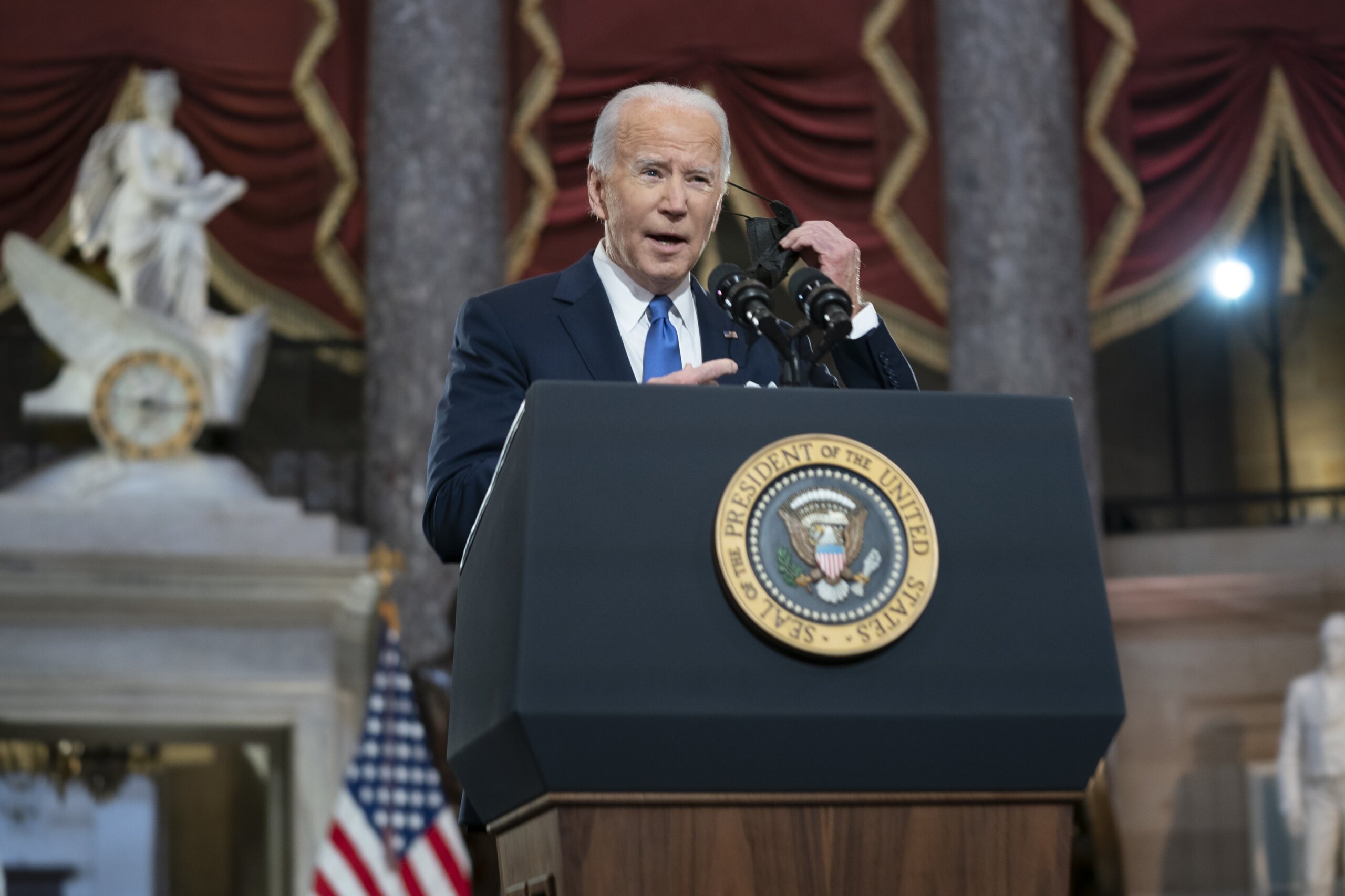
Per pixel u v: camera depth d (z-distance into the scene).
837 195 41.41
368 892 28.03
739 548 4.79
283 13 40.66
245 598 35.78
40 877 45.00
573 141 40.72
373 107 39.12
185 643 35.72
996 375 38.53
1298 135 41.03
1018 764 4.90
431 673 31.27
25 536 35.88
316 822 35.38
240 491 37.47
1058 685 4.91
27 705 34.75
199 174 38.94
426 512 6.43
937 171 41.41
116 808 45.84
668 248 6.88
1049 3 40.12
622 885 4.68
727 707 4.69
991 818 4.93
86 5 39.88
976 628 4.93
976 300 38.97
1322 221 48.69
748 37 41.38
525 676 4.64
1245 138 41.31
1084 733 4.91
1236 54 41.38
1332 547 42.28
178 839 47.00
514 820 5.12
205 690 35.47
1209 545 43.06
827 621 4.78
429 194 38.12
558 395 4.94
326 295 39.88
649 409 4.97
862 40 41.56
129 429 37.09
